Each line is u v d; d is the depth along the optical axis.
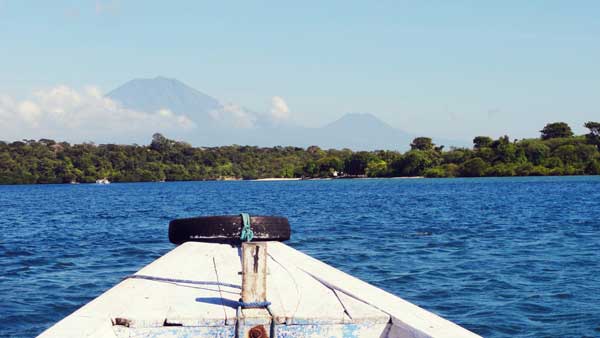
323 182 185.25
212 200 74.75
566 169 163.25
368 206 52.31
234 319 4.27
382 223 33.19
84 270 17.12
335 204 57.22
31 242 25.39
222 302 4.71
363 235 26.25
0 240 26.48
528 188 92.31
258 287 4.50
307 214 42.16
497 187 99.81
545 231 27.86
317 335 4.32
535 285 14.08
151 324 4.21
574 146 168.88
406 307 4.64
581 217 36.62
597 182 115.44
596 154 165.50
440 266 17.05
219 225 7.41
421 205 52.66
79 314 4.31
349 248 21.41
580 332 10.02
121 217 42.66
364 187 118.69
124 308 4.51
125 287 5.24
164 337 4.20
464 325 10.56
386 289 13.74
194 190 125.69
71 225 35.50
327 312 4.46
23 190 139.12
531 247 21.62
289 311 4.46
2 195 105.12
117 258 19.58
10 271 17.11
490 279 14.90
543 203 53.31
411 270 16.36
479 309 11.71
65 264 18.41
